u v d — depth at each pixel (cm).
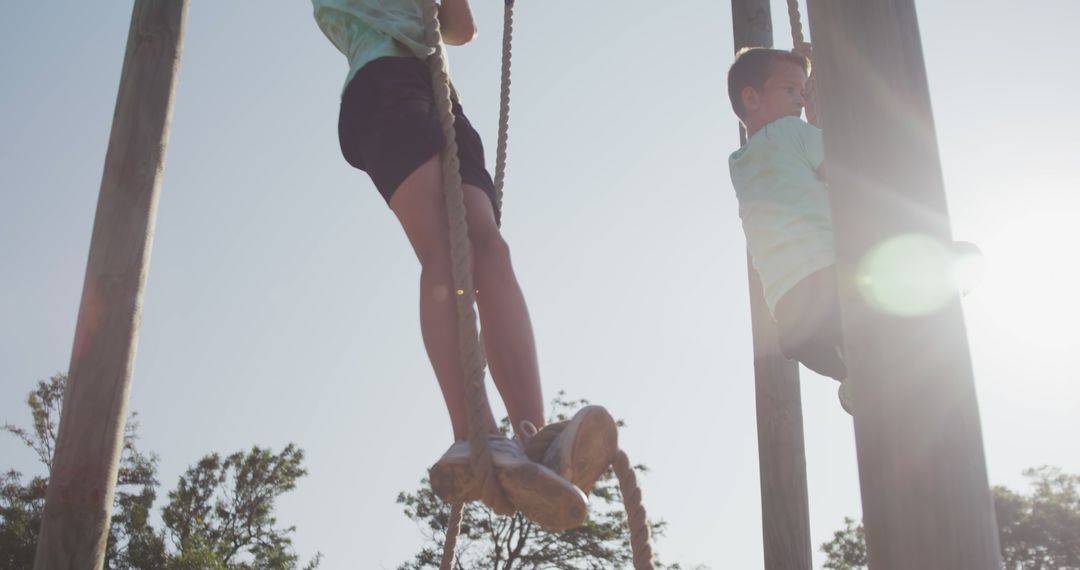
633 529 241
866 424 205
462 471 226
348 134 287
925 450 198
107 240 407
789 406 570
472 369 230
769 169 310
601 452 236
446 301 250
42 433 2108
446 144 255
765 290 302
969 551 190
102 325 394
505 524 2127
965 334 208
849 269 215
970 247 267
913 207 212
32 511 2089
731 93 353
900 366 204
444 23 305
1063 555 2930
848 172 219
